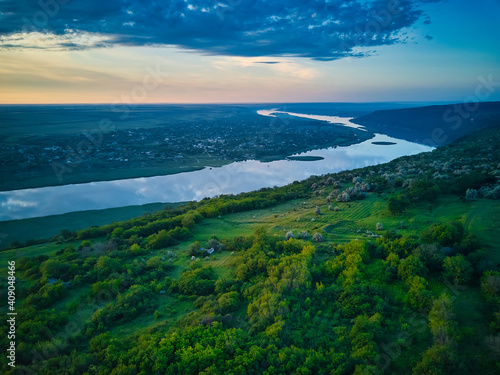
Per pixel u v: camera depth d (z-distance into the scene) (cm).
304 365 3108
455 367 2884
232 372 3048
